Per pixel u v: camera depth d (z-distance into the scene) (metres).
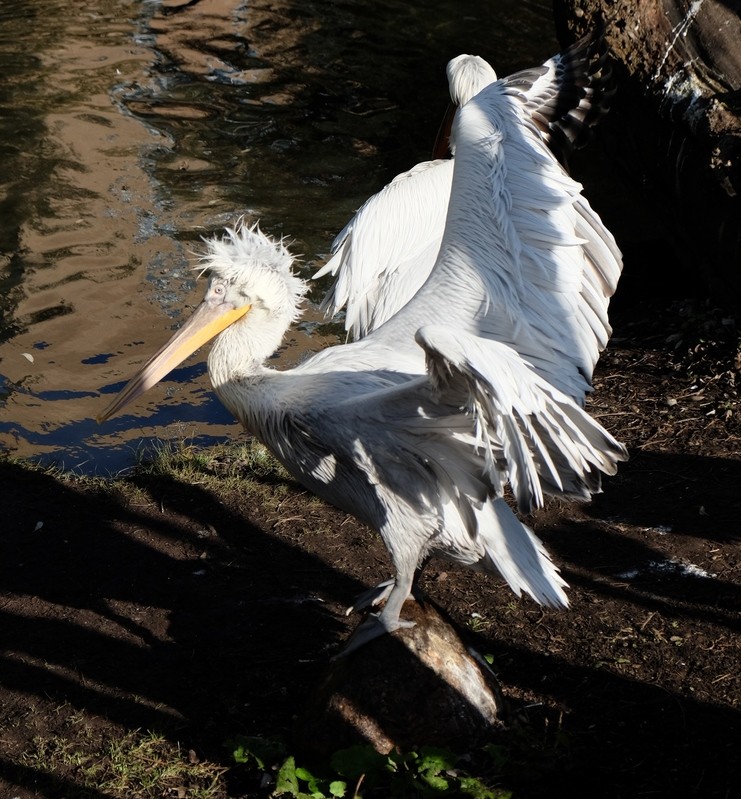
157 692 4.52
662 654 4.57
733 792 3.83
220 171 9.89
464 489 4.00
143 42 12.82
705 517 5.48
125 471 6.14
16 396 6.79
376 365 4.21
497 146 4.53
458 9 13.78
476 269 4.29
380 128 10.83
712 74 7.36
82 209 9.14
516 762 3.95
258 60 12.38
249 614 5.00
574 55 5.05
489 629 4.80
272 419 4.23
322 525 5.65
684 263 7.77
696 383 6.59
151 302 7.86
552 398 3.35
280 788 3.85
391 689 3.97
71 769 4.12
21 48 12.45
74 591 5.16
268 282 4.29
